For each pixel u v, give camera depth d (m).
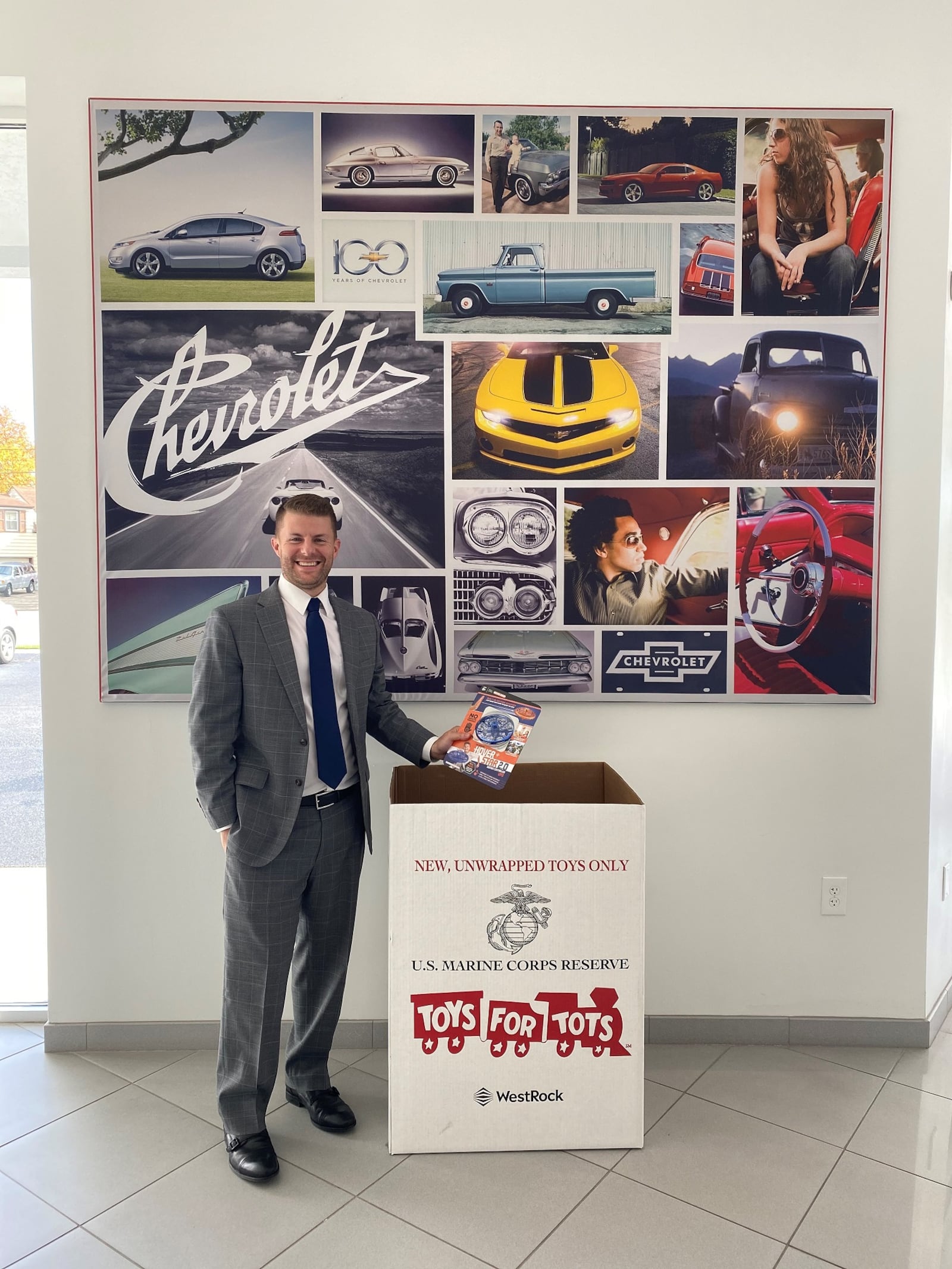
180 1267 1.74
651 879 2.64
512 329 2.53
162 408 2.51
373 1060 2.54
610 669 2.59
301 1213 1.89
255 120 2.46
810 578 2.58
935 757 2.68
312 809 2.05
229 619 2.00
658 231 2.51
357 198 2.49
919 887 2.64
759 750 2.62
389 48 2.48
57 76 2.45
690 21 2.49
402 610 2.57
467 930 2.06
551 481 2.55
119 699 2.54
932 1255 1.77
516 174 2.50
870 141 2.50
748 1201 1.93
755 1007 2.66
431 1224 1.86
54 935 2.57
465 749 2.19
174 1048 2.59
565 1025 2.08
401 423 2.53
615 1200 1.93
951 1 2.47
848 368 2.54
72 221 2.48
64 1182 1.99
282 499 2.53
